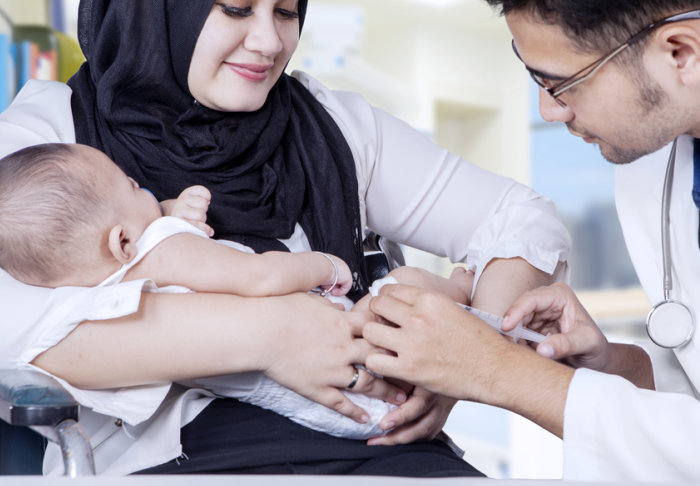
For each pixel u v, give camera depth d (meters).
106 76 1.28
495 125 7.22
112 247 1.04
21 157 1.07
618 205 1.42
